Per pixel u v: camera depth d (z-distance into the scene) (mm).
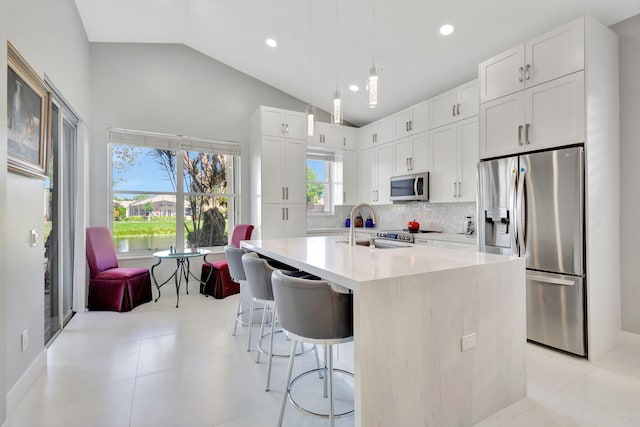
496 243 2986
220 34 4262
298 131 5012
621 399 1949
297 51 4227
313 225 5742
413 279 1507
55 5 2686
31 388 2070
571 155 2471
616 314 2682
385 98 4820
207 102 4844
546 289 2639
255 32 4043
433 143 4285
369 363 1377
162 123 4527
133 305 3752
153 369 2334
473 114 3752
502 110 2980
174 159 4645
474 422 1720
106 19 3764
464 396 1683
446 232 4512
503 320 1865
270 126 4781
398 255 2086
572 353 2527
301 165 5031
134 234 4387
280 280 1572
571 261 2490
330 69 4461
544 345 2682
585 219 2441
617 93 2695
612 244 2645
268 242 2922
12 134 1839
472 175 3764
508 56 2934
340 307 1516
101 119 4141
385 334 1422
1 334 1671
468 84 3811
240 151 5105
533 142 2736
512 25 3008
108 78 4199
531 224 2715
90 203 4047
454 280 1651
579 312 2461
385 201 5145
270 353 2090
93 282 3668
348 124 6039
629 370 2299
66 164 3416
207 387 2098
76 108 3420
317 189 5820
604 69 2566
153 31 4191
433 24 3232
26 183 2072
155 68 4488
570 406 1882
